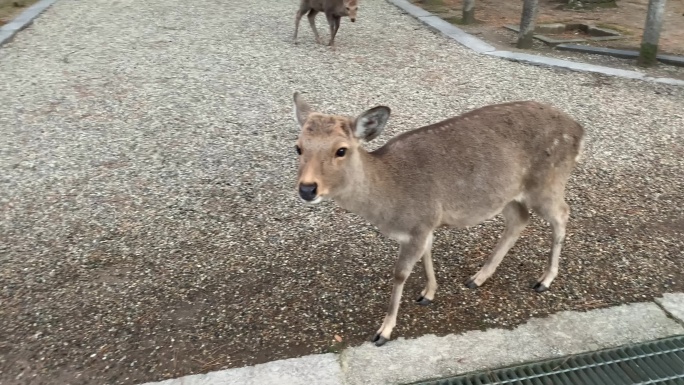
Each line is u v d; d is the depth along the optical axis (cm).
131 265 169
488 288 158
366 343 137
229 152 242
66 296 155
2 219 192
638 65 358
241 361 132
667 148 244
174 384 124
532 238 182
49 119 273
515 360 131
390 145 137
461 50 399
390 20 502
